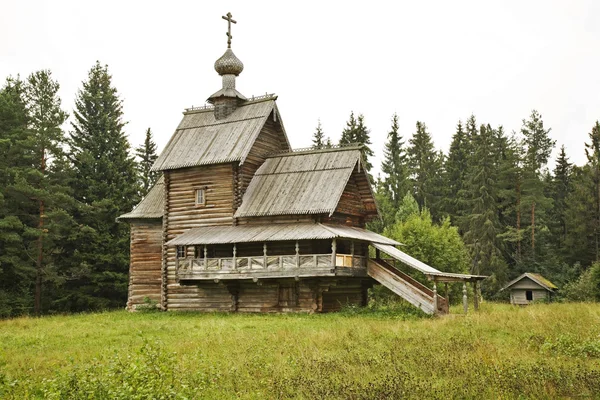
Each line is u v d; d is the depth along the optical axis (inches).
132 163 2332.7
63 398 513.3
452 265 1957.4
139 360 611.8
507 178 2839.6
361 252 1523.1
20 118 2062.0
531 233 2758.4
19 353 826.2
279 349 763.4
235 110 1678.2
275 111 1635.1
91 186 2154.3
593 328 837.8
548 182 3228.3
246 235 1390.3
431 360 636.1
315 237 1291.8
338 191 1391.5
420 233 1983.3
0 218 1931.6
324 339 834.8
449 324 991.0
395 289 1339.8
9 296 1909.4
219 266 1411.2
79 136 2300.7
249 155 1553.9
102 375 589.9
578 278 2351.1
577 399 485.7
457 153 3324.3
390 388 520.1
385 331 917.8
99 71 2377.0
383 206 2721.5
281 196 1451.8
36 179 1945.1
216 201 1536.7
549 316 1002.1
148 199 1716.3
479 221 2682.1
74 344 916.0
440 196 3267.7
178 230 1584.6
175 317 1397.6
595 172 2731.3
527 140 3567.9
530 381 516.7
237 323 1157.7
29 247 2030.0
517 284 2321.6
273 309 1416.1
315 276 1304.1
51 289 2103.8
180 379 562.6
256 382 574.6
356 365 639.8
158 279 1625.2
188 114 1755.7
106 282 2121.1
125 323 1235.9
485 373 565.6
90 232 2078.0
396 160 3225.9
